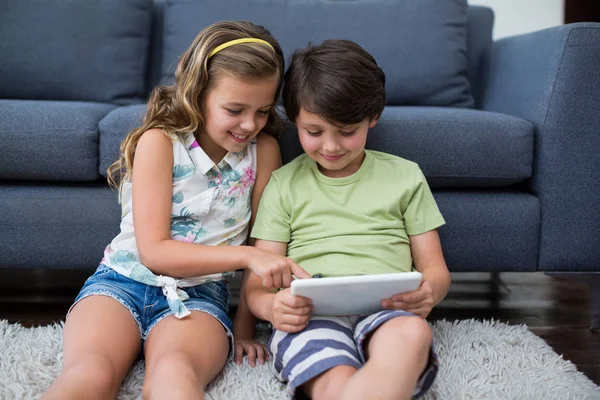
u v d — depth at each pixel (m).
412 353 0.78
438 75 1.67
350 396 0.73
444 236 1.27
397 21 1.69
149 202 1.02
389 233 1.06
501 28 2.24
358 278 0.82
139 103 1.69
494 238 1.28
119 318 0.94
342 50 1.03
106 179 1.31
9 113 1.25
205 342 0.92
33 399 0.85
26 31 1.64
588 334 1.26
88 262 1.27
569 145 1.26
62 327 1.13
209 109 1.02
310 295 0.84
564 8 2.21
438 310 1.42
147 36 1.74
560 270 1.30
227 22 1.06
